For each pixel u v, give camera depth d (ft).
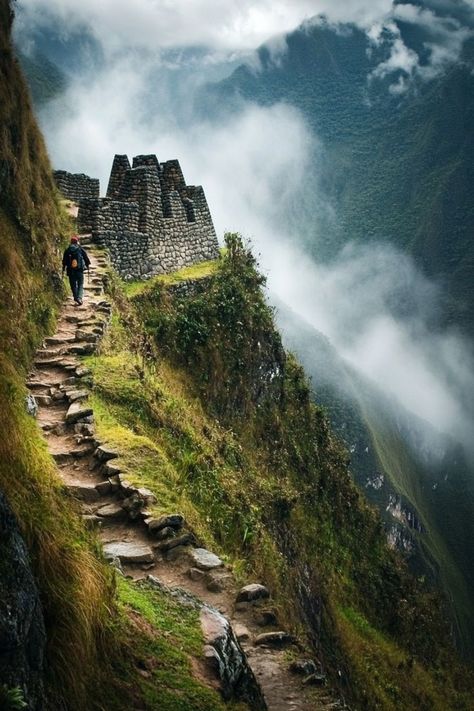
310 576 64.90
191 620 24.98
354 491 102.63
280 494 64.49
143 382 50.85
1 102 55.31
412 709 67.10
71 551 20.35
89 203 75.46
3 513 15.94
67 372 47.06
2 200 53.06
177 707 19.63
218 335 78.54
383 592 91.04
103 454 37.42
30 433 35.12
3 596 14.80
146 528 32.71
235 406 78.28
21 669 14.83
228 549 39.37
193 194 93.04
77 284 59.31
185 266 87.97
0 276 46.70
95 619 19.31
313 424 99.60
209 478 46.39
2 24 58.18
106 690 18.34
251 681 24.36
